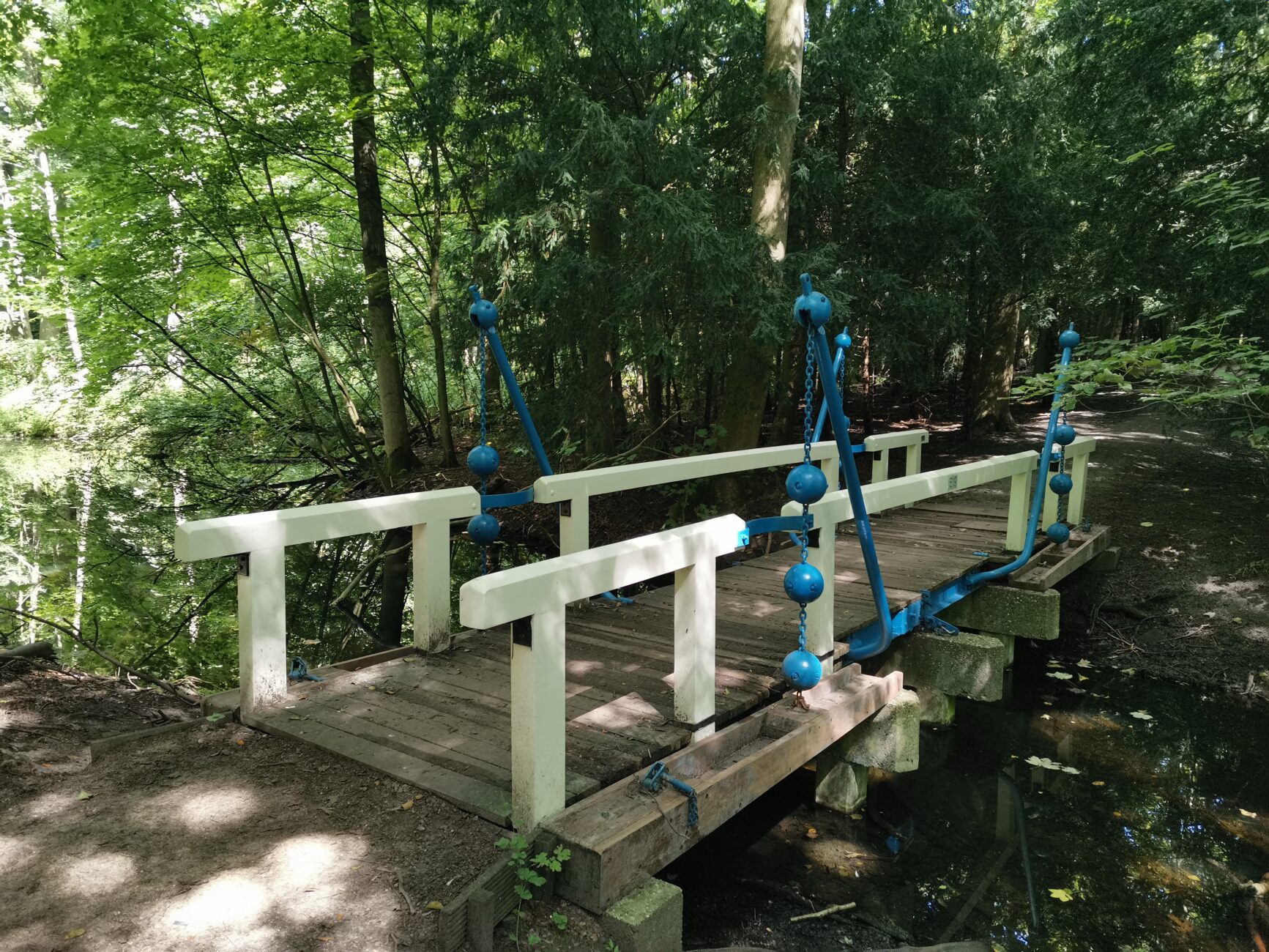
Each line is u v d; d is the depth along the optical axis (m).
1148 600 6.53
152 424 14.76
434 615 3.78
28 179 11.05
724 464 5.03
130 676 3.91
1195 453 9.96
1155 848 3.66
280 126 9.31
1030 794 4.17
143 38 8.06
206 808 2.45
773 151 7.62
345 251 12.64
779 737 3.02
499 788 2.49
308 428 13.28
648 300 7.01
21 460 14.84
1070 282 10.34
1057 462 5.75
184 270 11.17
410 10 9.75
